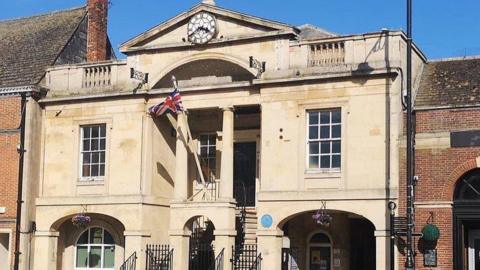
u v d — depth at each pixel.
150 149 26.30
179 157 25.58
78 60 30.48
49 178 27.53
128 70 26.75
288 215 23.50
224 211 24.30
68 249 27.97
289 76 23.91
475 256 22.45
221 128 27.78
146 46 26.38
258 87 24.59
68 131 27.50
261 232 23.75
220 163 27.64
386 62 22.66
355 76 23.03
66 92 27.52
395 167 22.34
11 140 27.45
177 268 24.69
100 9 30.77
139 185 25.98
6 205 27.11
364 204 22.53
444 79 23.97
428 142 22.19
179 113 25.66
